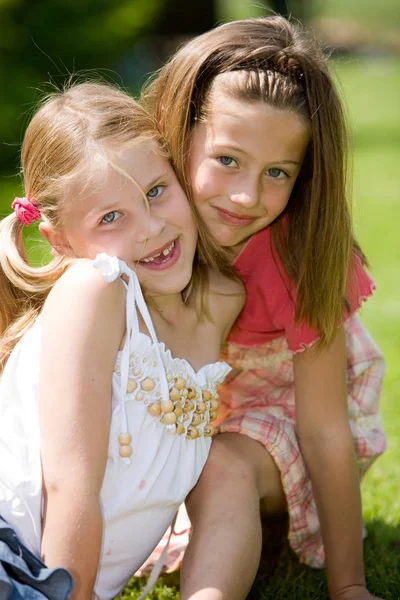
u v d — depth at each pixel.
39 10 13.22
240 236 3.34
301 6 31.19
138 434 2.92
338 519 3.50
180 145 3.24
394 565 3.73
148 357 2.96
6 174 12.34
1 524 2.61
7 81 12.58
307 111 3.21
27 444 2.84
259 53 3.22
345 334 3.73
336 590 3.49
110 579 2.98
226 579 2.86
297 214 3.41
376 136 19.02
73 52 13.76
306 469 3.62
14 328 3.20
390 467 4.54
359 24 47.28
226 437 3.45
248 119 3.13
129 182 2.98
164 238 3.06
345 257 3.33
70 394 2.79
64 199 3.04
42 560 2.71
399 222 11.38
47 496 2.74
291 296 3.44
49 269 3.15
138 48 19.47
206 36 3.32
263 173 3.21
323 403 3.52
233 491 3.14
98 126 3.03
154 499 2.93
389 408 5.30
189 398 3.06
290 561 3.83
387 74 32.84
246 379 3.82
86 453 2.75
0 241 3.21
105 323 2.89
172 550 3.61
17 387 2.94
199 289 3.36
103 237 3.03
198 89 3.25
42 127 3.13
